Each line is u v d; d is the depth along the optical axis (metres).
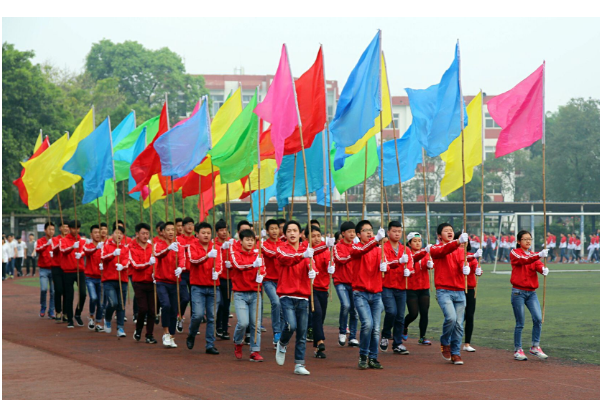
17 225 43.84
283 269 10.12
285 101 12.23
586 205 44.84
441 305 10.81
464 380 9.33
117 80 55.16
